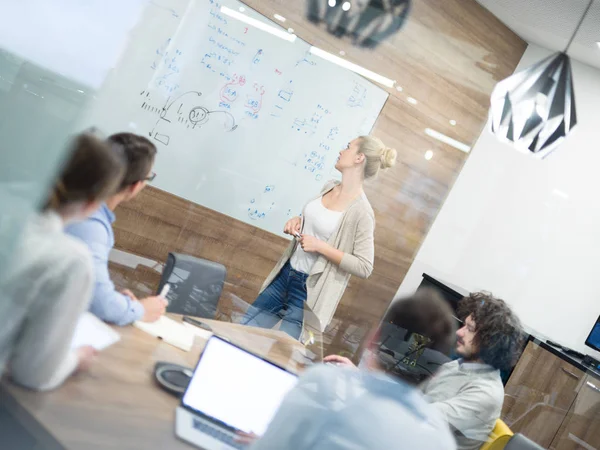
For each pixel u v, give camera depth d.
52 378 1.30
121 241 3.71
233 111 4.00
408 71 4.59
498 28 4.82
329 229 3.95
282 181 4.23
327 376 1.31
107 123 3.47
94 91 1.16
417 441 1.27
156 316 1.97
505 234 5.04
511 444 2.44
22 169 1.14
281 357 2.27
